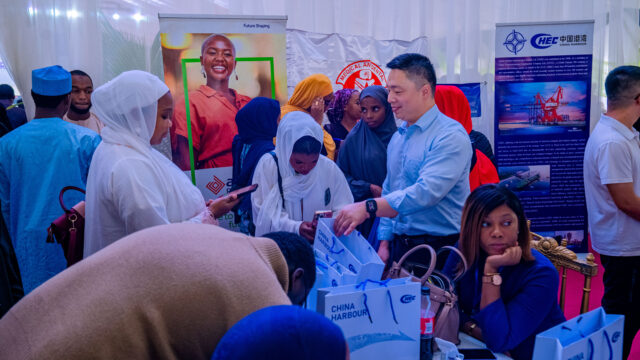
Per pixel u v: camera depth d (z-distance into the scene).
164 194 1.89
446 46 4.31
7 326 0.99
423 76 2.23
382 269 1.65
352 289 1.45
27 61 3.36
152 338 0.93
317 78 3.47
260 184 2.47
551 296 1.62
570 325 1.32
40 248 2.53
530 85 3.62
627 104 2.44
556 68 3.60
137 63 3.63
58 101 2.60
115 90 1.86
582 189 3.72
